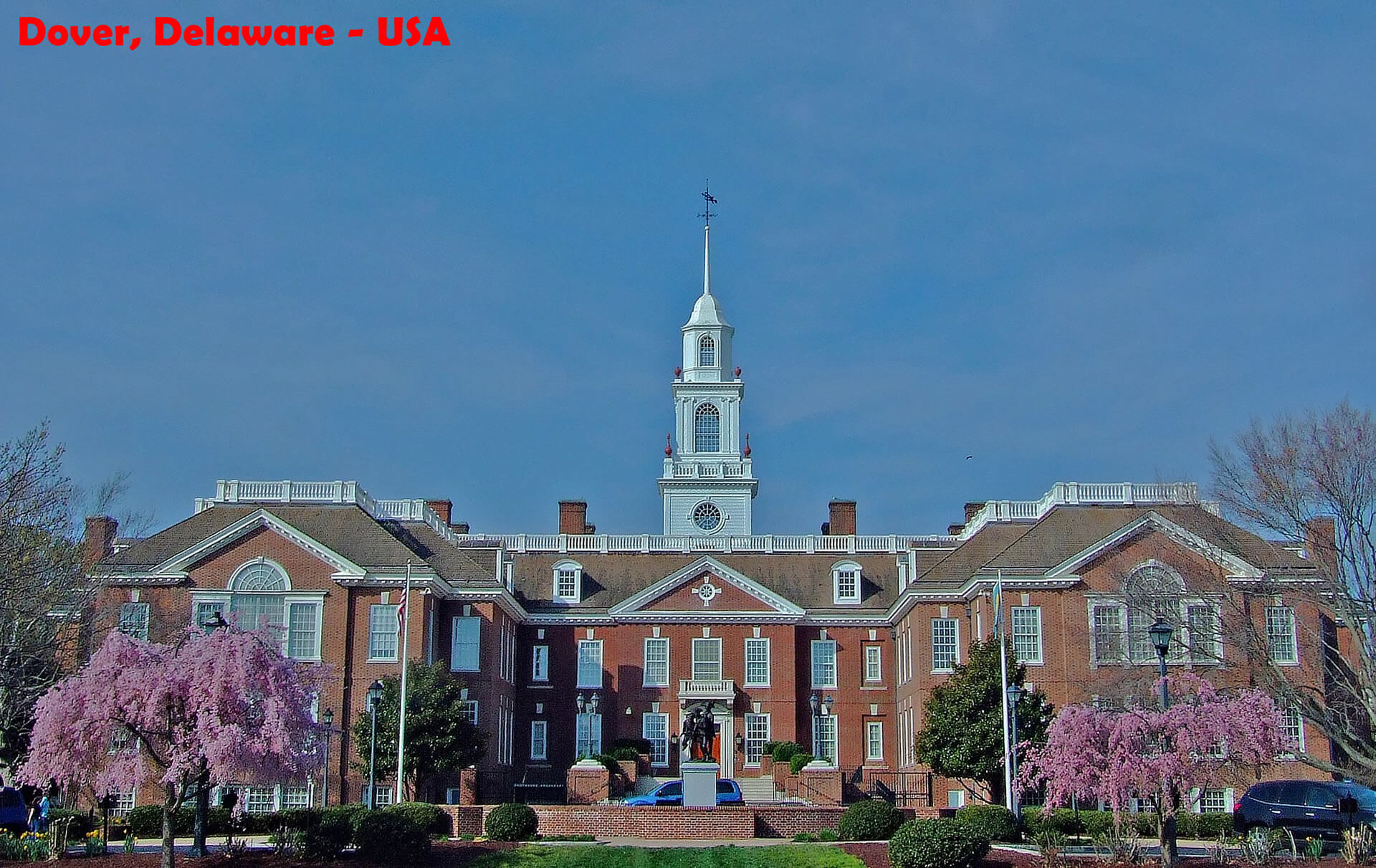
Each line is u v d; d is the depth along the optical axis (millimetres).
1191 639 66312
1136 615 70250
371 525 75562
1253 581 67062
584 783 71938
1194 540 70750
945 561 79688
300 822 54906
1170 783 38125
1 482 59781
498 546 84812
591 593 88688
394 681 67000
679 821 52281
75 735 37406
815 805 64250
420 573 71812
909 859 39094
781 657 84688
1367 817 46156
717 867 42656
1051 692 70812
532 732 84938
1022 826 48812
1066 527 75438
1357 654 62469
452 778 71750
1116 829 40719
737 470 105062
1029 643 71875
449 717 66625
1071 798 54438
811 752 85000
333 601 71375
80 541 65188
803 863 42812
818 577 90375
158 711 37781
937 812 52750
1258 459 61844
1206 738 38000
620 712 84000
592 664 85812
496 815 50594
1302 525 60188
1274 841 43281
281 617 71250
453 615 75938
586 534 98062
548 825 52656
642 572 90812
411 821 41500
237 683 37719
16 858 40688
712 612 85000
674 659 84500
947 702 64375
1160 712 39000
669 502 104312
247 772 37406
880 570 90812
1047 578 71812
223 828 54750
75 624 65250
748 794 76750
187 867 39188
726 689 82812
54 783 48000
